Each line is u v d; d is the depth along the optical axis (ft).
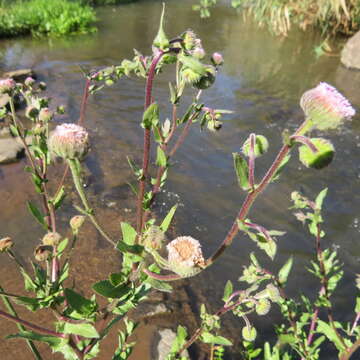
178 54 5.01
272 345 9.85
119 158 17.65
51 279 5.85
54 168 15.70
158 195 15.56
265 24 48.16
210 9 55.21
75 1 53.67
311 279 12.37
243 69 32.50
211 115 6.86
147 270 5.05
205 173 17.79
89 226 12.79
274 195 16.61
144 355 8.63
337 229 14.87
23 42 37.32
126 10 55.06
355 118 23.67
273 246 4.30
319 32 44.98
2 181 14.79
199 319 10.07
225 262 12.66
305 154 4.20
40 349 8.57
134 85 26.96
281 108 25.22
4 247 5.17
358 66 32.96
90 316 5.08
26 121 19.22
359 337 6.97
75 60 32.22
